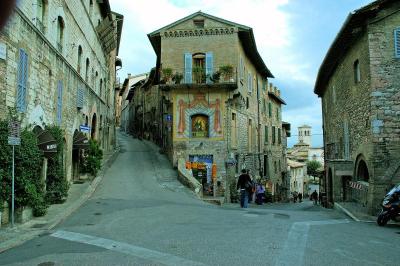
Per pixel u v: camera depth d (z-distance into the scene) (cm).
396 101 1429
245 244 784
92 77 2456
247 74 2881
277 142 4138
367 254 717
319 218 1298
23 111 1197
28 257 695
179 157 2391
